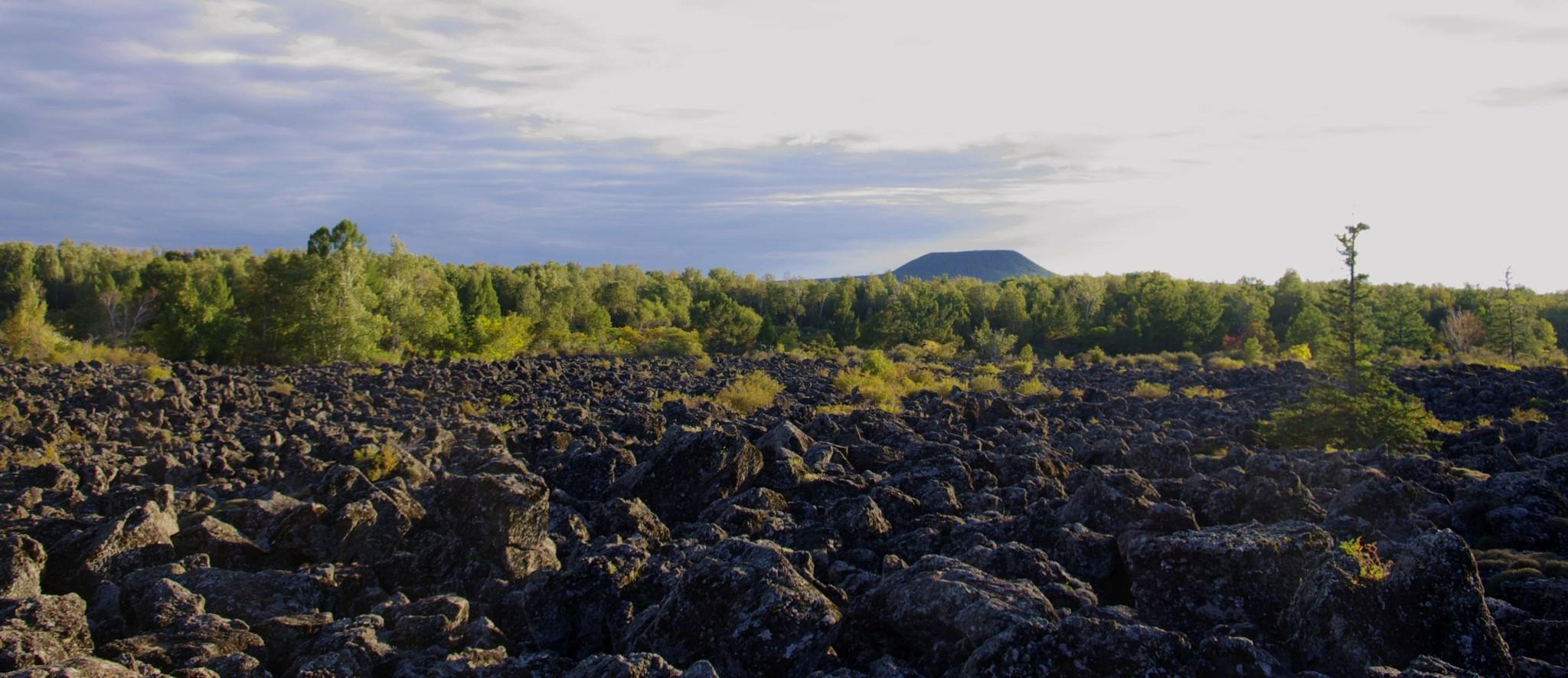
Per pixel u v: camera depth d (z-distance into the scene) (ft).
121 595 33.17
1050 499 47.67
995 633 25.17
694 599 28.37
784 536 42.09
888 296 521.65
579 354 283.59
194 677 25.02
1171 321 373.61
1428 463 54.65
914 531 40.81
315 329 211.20
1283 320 422.82
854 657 28.58
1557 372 142.51
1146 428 89.76
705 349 338.54
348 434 78.38
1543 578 33.58
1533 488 42.63
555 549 40.86
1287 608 28.35
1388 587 25.73
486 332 258.98
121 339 278.87
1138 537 32.01
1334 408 71.82
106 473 59.93
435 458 69.10
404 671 26.81
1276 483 42.11
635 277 620.90
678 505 49.98
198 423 95.20
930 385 159.74
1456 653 24.45
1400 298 236.63
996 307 437.58
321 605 34.53
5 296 356.79
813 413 105.50
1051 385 167.43
